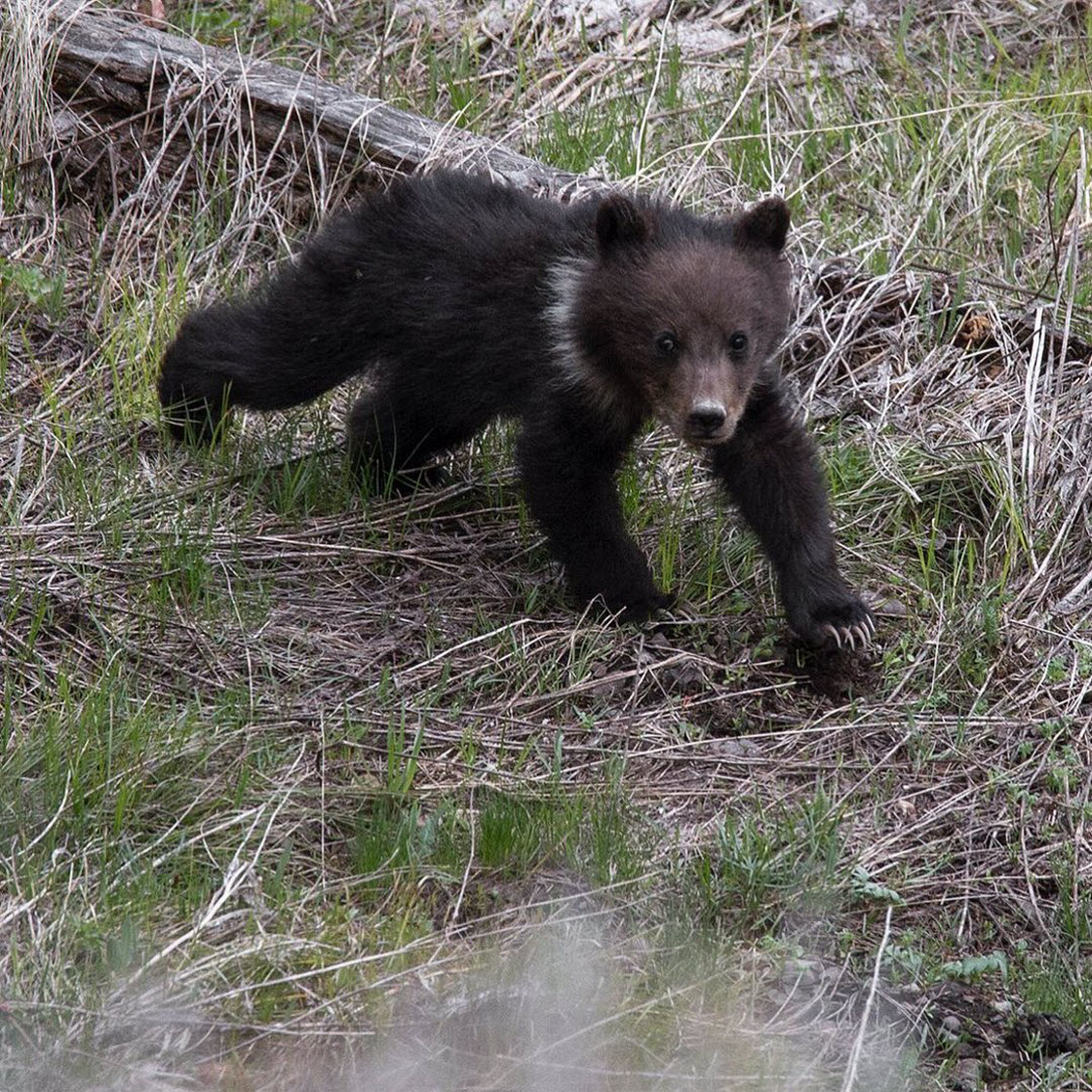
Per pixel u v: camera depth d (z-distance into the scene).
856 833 9.02
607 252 10.12
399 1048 7.12
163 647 9.84
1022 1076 7.73
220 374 11.83
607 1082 7.08
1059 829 9.18
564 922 7.97
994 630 10.40
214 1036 7.05
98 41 14.59
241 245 14.04
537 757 9.34
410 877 8.16
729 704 9.98
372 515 11.46
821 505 10.35
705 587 10.97
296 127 14.45
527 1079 7.05
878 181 15.47
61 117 14.49
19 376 12.57
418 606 10.65
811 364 12.91
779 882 8.38
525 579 10.97
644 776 9.30
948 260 14.10
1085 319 13.14
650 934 7.99
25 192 14.37
